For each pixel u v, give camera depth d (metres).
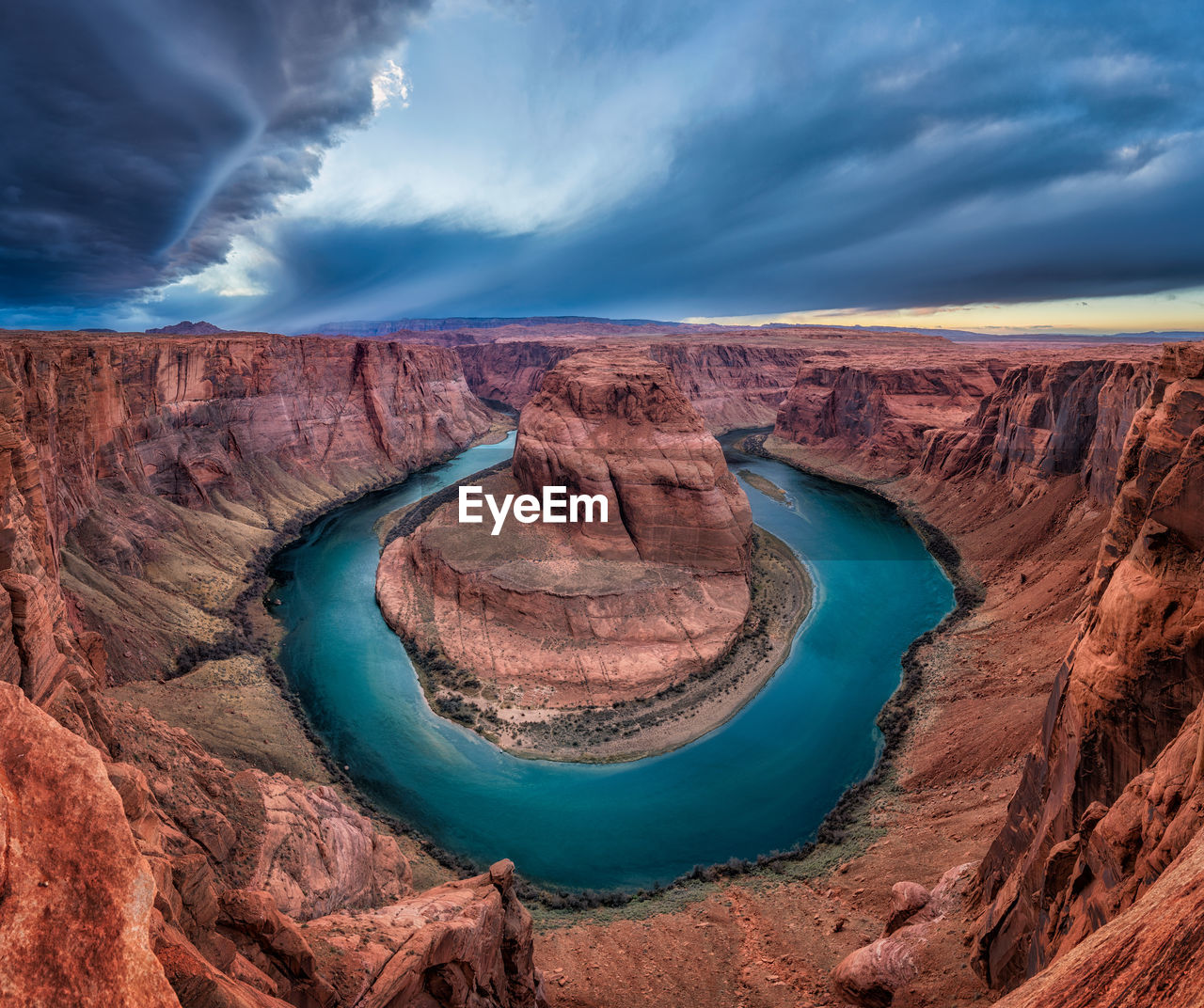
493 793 38.88
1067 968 6.06
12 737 5.21
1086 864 13.81
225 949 10.02
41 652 14.32
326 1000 11.45
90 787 5.15
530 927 19.28
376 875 23.05
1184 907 5.49
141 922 4.71
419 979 13.52
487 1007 15.84
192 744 21.42
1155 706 15.50
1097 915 12.54
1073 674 18.11
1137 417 20.22
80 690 15.88
